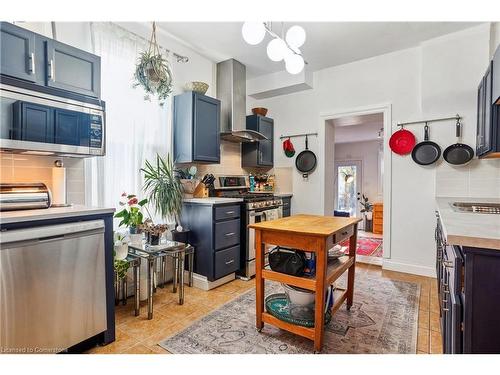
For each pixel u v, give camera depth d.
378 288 2.81
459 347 1.09
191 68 3.38
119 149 2.62
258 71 4.01
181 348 1.80
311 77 3.96
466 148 2.93
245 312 2.31
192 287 2.90
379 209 6.14
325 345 1.82
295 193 4.24
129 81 2.69
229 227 3.01
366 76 3.57
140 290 2.49
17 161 1.96
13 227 1.41
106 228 1.83
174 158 3.16
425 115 3.17
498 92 1.91
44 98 1.79
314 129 4.03
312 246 1.73
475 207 2.31
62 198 2.03
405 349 1.77
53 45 1.84
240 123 3.76
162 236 2.70
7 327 1.38
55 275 1.56
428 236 3.19
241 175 4.21
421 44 3.08
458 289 1.12
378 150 7.86
